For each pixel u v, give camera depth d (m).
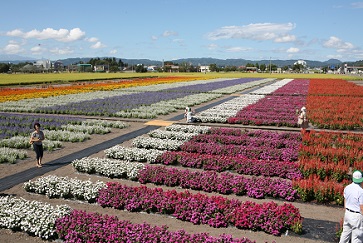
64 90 62.56
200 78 115.38
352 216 8.81
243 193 14.63
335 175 16.17
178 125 29.17
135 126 30.38
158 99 49.47
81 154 20.88
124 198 13.05
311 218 12.23
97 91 63.06
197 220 11.77
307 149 19.84
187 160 18.47
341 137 24.47
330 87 70.69
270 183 14.73
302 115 27.52
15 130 26.69
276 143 22.39
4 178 16.47
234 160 17.95
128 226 10.48
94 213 11.52
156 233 9.99
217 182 15.02
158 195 12.98
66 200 13.85
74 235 10.20
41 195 14.38
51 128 27.95
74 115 36.25
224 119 32.03
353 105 40.72
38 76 120.50
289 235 10.98
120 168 16.78
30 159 19.89
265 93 60.22
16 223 11.15
